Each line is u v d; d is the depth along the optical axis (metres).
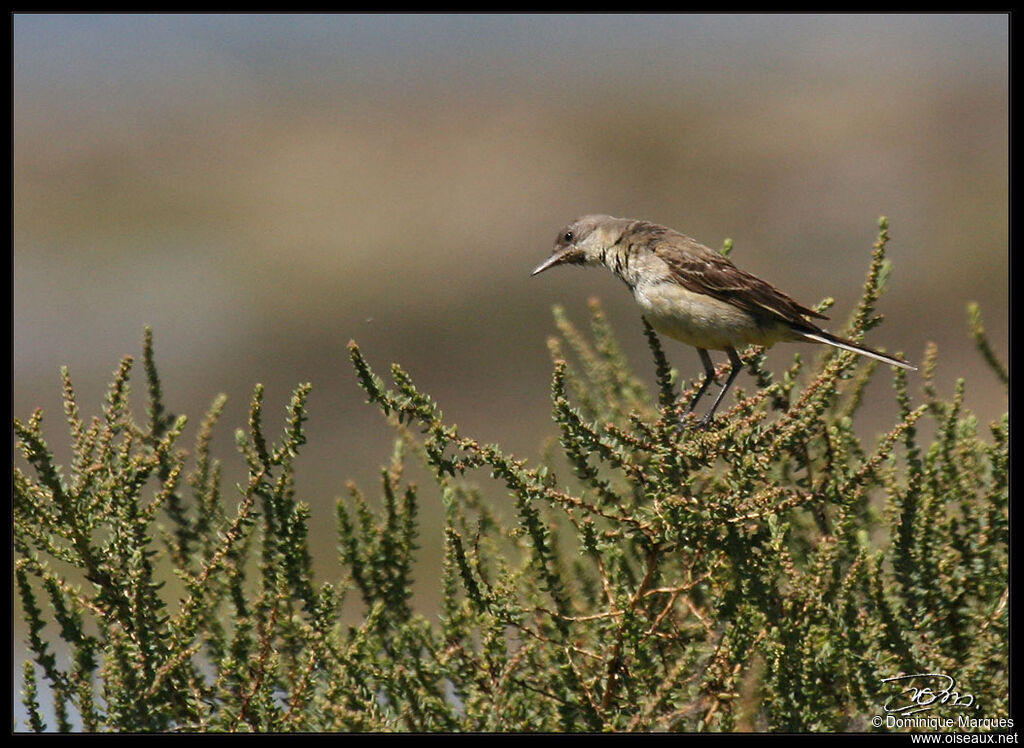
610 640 8.48
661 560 8.87
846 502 8.54
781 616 8.49
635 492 9.91
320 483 28.20
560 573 9.54
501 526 10.49
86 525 8.38
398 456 9.89
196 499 9.69
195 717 8.40
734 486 8.58
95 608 8.52
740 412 9.11
